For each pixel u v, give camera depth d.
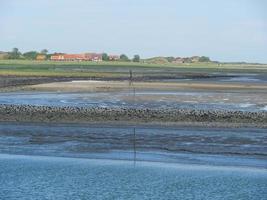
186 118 80.06
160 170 48.38
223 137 64.31
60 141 62.03
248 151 56.06
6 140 62.47
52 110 87.75
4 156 54.03
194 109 93.06
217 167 49.41
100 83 163.00
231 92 132.25
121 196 40.25
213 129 70.81
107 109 88.88
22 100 110.62
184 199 39.56
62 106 96.94
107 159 52.78
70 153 55.47
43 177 45.94
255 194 40.81
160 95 121.19
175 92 130.38
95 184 43.97
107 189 42.41
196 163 50.91
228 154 54.72
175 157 53.50
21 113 84.75
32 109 89.00
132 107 95.69
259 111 91.62
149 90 136.25
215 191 41.44
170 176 46.22
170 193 41.12
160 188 42.56
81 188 42.47
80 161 51.97
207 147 58.00
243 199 39.47
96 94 124.19
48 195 40.84
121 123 75.88
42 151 56.38
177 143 60.44
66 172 47.50
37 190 42.19
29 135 66.06
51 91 133.88
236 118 80.00
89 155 54.56
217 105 101.94
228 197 39.91
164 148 57.69
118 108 91.31
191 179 45.16
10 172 47.50
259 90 140.12
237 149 57.12
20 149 57.38
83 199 39.69
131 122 76.88
